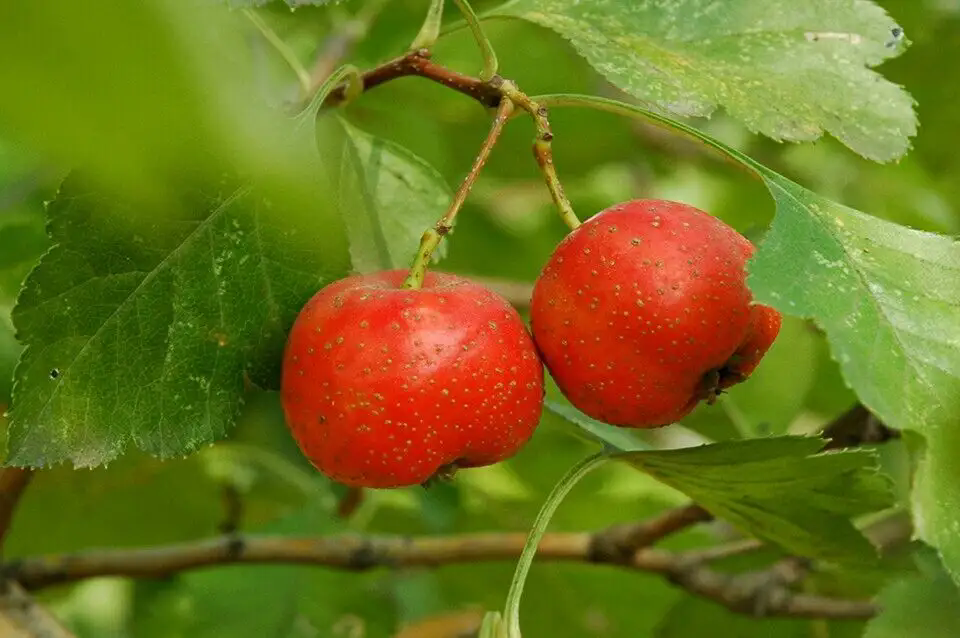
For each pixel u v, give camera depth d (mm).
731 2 268
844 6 269
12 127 119
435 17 262
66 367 238
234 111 145
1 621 292
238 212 240
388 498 356
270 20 330
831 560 266
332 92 264
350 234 271
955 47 337
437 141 344
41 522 338
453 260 394
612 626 346
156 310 241
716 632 334
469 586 344
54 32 115
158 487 339
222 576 318
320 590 323
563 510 358
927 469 223
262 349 248
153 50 120
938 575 289
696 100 260
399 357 239
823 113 262
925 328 231
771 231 235
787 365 321
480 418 242
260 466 347
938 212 380
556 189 252
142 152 126
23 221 297
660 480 259
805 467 248
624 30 266
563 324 246
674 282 242
